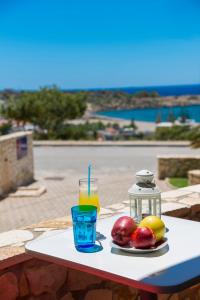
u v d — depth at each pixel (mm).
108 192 12234
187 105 131500
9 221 9523
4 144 12328
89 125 33938
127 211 3779
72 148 23844
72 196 11891
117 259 2340
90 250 2480
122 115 98375
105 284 3295
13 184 13062
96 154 21203
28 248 2545
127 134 31828
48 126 31828
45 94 32406
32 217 9797
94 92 121688
